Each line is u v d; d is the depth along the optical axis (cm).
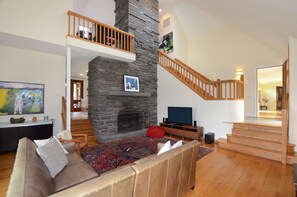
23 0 331
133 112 549
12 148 348
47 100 442
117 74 508
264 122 418
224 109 439
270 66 536
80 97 952
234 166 288
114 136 472
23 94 407
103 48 430
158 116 626
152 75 614
